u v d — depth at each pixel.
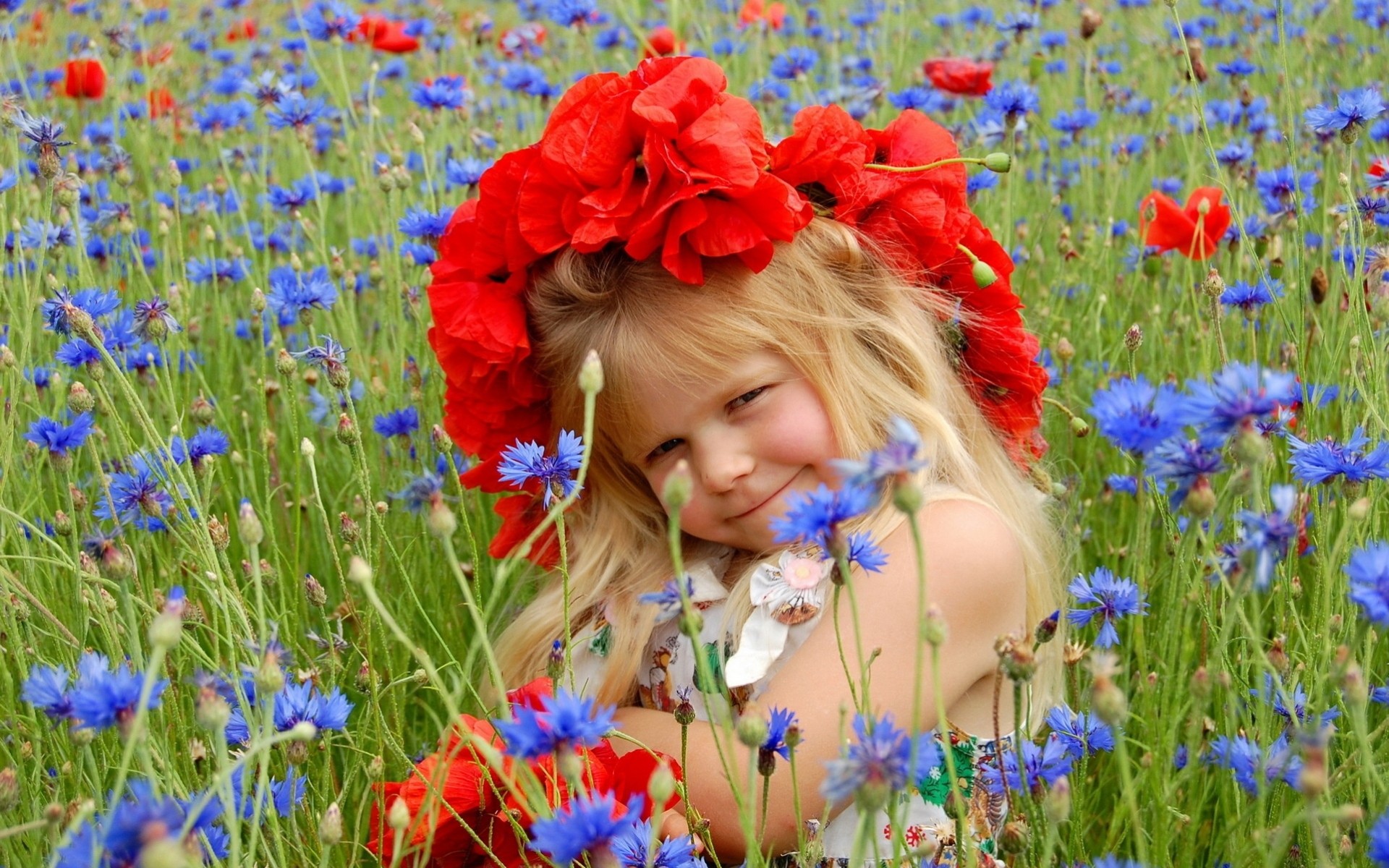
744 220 1.51
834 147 1.69
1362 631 1.07
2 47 3.40
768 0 4.77
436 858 1.48
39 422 1.63
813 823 1.40
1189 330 2.44
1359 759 1.28
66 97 3.87
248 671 1.30
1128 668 1.75
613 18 4.72
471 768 1.38
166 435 2.29
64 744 1.52
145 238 3.05
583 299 1.61
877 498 1.14
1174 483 1.19
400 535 2.15
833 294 1.64
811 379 1.59
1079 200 3.40
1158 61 4.25
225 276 2.72
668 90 1.50
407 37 3.69
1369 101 1.81
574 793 1.36
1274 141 3.06
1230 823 1.32
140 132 3.59
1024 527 1.76
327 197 3.25
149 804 0.88
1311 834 1.29
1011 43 3.93
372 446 2.30
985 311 1.84
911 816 1.60
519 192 1.61
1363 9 3.73
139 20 4.11
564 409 1.73
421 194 3.07
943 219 1.75
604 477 1.80
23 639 1.69
